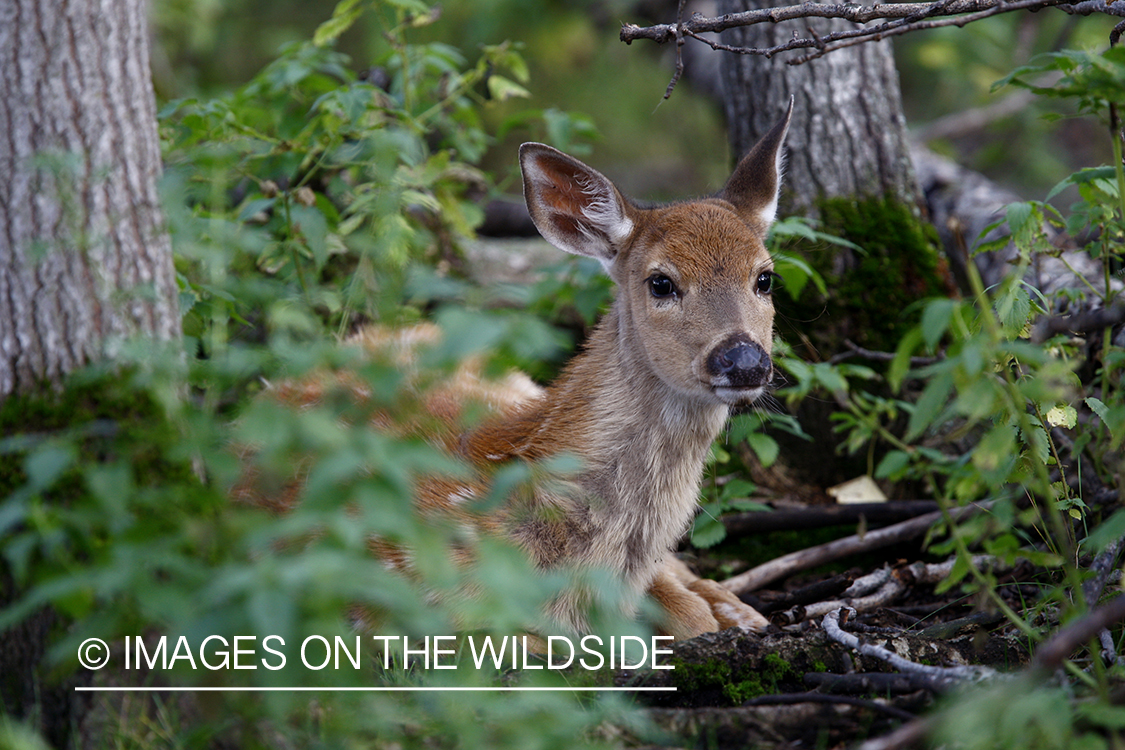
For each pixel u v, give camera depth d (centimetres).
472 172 1224
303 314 738
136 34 679
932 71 2278
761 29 1183
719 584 987
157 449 623
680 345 865
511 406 970
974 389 544
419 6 1123
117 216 663
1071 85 784
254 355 598
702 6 2075
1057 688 594
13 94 641
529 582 527
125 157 669
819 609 910
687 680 732
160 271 688
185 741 561
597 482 867
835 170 1180
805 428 1178
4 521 497
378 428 880
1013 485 902
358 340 958
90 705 616
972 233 1291
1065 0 770
